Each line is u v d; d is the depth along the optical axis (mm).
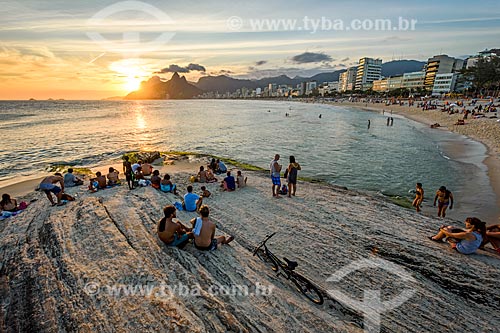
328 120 58469
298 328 4820
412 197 13422
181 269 6258
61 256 6832
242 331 4688
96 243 7348
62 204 10414
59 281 5957
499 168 17625
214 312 5062
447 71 141000
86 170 18047
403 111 76125
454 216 10922
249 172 16609
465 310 5266
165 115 78062
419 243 7582
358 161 21281
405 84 165250
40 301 5441
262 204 10664
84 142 31000
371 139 32219
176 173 15680
